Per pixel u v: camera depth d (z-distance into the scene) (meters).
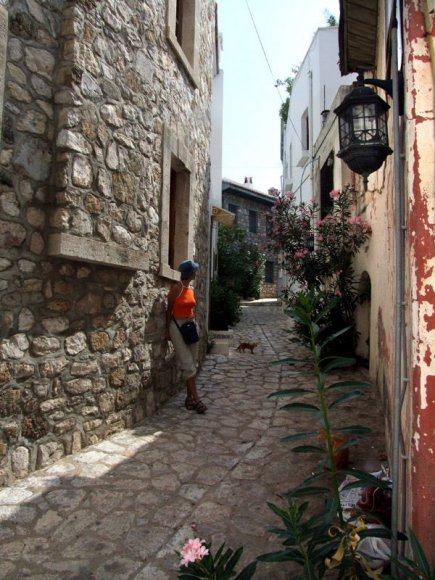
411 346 1.84
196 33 6.27
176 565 2.28
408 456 1.95
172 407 4.97
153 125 4.73
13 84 3.05
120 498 2.92
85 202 3.53
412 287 1.79
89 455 3.54
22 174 3.11
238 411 4.84
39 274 3.25
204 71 7.09
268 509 2.82
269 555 1.72
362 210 6.50
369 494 2.43
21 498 2.86
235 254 18.17
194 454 3.65
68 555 2.34
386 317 3.97
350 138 2.68
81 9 3.49
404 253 2.10
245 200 23.75
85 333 3.69
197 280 6.86
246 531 2.59
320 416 2.02
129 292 4.31
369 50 4.28
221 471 3.34
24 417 3.12
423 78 1.80
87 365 3.71
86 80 3.53
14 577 2.17
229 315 10.67
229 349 8.62
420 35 1.82
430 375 1.72
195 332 4.83
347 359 1.96
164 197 4.96
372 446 3.79
